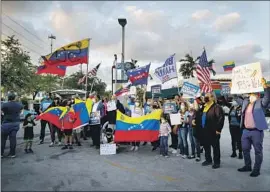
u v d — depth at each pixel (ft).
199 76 36.65
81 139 39.60
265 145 34.76
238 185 18.35
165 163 24.75
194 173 21.35
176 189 17.42
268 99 20.52
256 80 21.53
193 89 35.81
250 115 21.04
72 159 26.03
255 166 20.62
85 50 36.78
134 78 43.68
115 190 17.11
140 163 24.66
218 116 23.00
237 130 26.66
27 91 115.44
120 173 21.18
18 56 104.63
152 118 29.68
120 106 34.73
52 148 31.99
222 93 85.30
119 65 54.60
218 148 23.12
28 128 29.07
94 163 24.44
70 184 18.28
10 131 26.35
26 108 31.19
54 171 21.54
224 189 17.49
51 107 34.30
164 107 30.71
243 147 21.94
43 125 35.53
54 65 36.47
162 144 27.84
